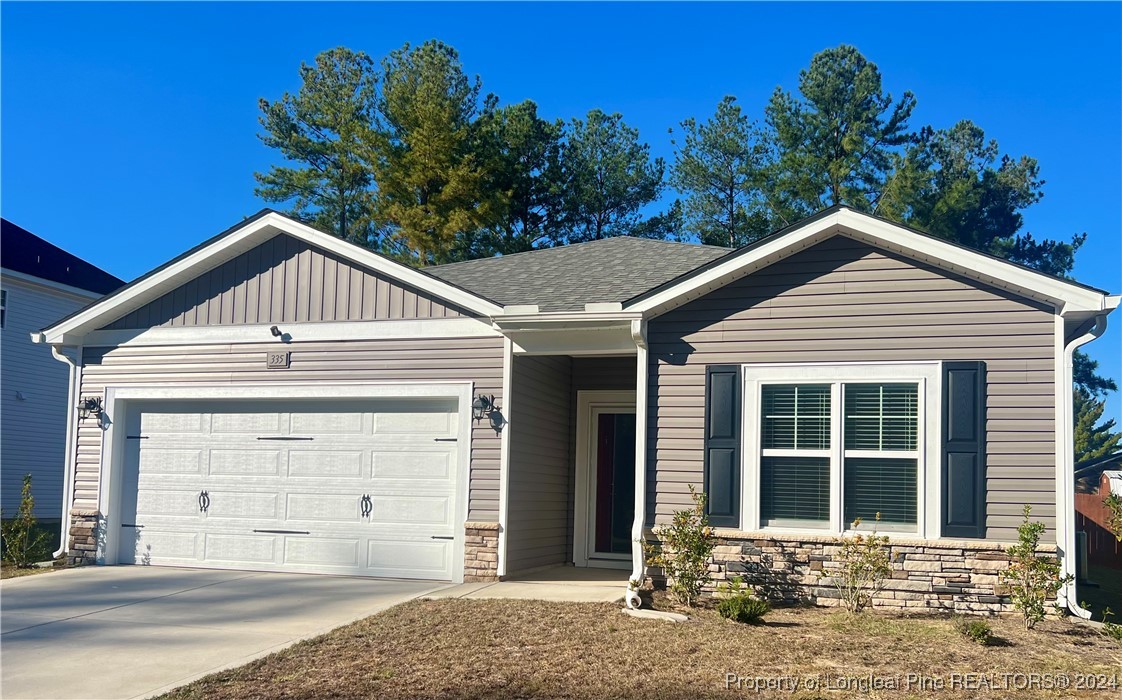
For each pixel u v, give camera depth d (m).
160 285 14.42
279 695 7.60
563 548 14.98
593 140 40.34
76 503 14.63
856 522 10.66
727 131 38.59
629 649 8.79
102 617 10.58
